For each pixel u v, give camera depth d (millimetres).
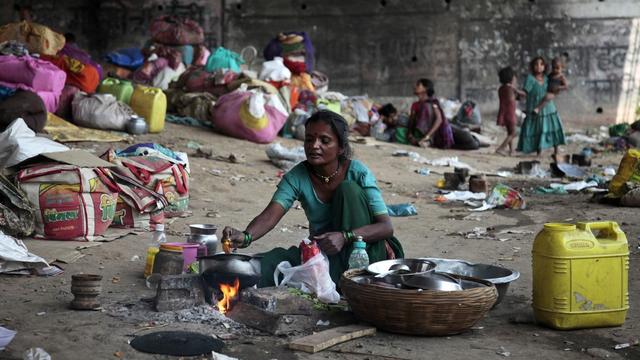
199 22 24891
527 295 5816
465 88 25297
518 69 25281
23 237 6910
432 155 16016
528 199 10875
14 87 11719
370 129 17641
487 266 5508
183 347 4383
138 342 4445
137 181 7812
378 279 4887
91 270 6160
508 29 25188
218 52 16125
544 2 25109
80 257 6461
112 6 24703
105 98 13031
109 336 4543
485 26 25188
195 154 12383
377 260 5438
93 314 4965
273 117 14164
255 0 24953
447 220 9172
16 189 6828
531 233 8289
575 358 4430
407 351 4449
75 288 5039
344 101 17922
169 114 15320
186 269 5777
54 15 24609
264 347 4477
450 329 4668
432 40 25156
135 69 17938
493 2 25094
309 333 4750
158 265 5598
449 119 20109
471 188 11258
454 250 7445
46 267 5980
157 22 17391
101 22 24766
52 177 6938
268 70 15828
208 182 10500
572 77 25297
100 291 5234
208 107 14750
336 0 24984
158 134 13500
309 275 5258
